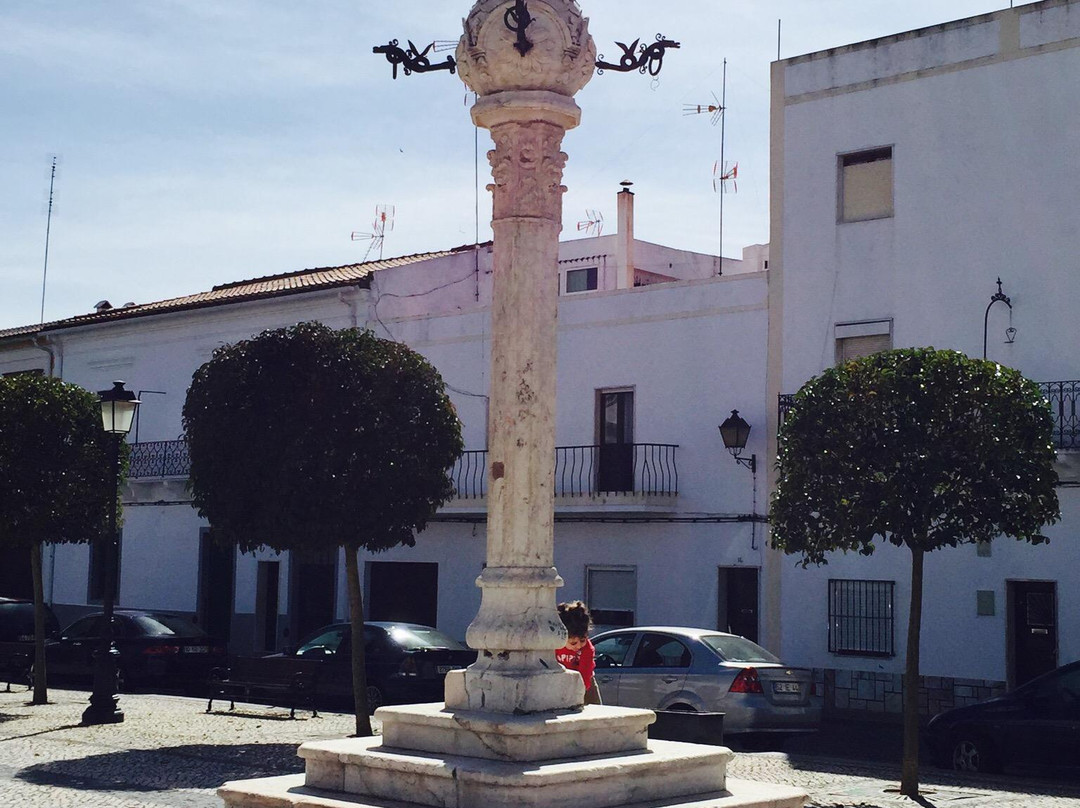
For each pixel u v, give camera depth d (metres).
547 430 8.32
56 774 13.20
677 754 7.86
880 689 21.44
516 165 8.48
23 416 20.16
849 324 22.50
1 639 27.98
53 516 20.25
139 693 24.67
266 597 31.03
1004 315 20.94
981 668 20.47
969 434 12.58
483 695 7.94
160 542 32.91
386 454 16.25
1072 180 20.47
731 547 23.48
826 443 12.95
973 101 21.50
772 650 22.77
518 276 8.38
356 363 16.36
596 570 25.39
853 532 12.80
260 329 31.08
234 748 15.43
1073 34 20.56
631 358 25.16
